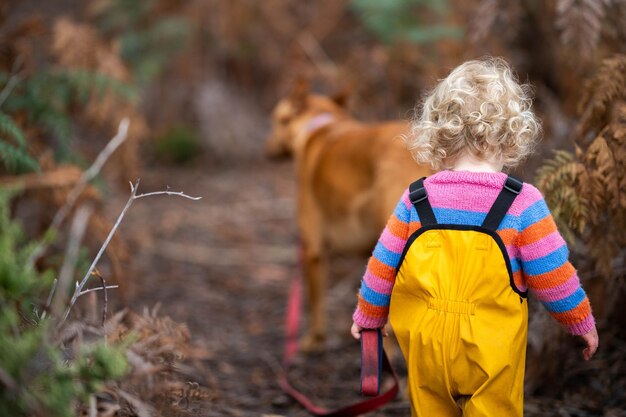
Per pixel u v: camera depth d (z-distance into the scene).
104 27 9.20
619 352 3.28
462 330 2.03
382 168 3.85
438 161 2.24
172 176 9.00
